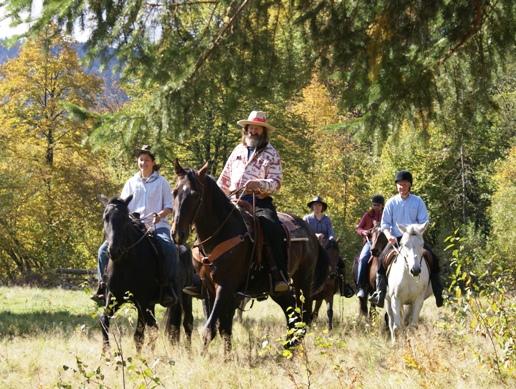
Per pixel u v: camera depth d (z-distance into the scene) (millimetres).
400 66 7812
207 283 10086
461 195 44344
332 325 15398
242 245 9727
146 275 10688
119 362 6766
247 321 15562
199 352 9453
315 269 12062
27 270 41312
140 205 11211
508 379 7922
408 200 12977
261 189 9961
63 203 41750
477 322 8219
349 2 7598
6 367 9547
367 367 8938
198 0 7945
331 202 47562
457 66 8242
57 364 9594
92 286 31734
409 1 7473
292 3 7867
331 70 7926
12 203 37906
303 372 8367
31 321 16359
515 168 41312
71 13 7535
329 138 46281
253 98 8070
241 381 8008
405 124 8398
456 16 7559
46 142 41531
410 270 11781
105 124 8008
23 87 39688
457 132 8477
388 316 13055
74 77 39125
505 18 7891
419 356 8789
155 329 10711
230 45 7883
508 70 8219
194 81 7918
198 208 9297
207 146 37250
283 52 7949
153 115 7945
